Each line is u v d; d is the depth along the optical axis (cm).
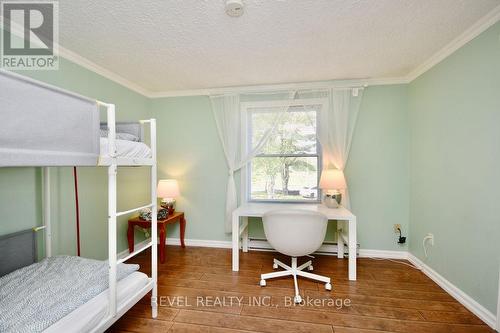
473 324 162
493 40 158
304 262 267
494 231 157
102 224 250
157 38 188
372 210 282
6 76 83
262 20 165
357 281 223
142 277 164
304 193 305
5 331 100
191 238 327
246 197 312
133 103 298
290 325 163
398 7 151
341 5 149
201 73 262
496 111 156
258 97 306
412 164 265
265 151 313
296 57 223
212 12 155
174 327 162
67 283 142
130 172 293
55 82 199
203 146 321
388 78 274
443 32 180
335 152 278
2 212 165
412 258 263
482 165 167
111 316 131
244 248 301
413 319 168
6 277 150
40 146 94
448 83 203
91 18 161
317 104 289
